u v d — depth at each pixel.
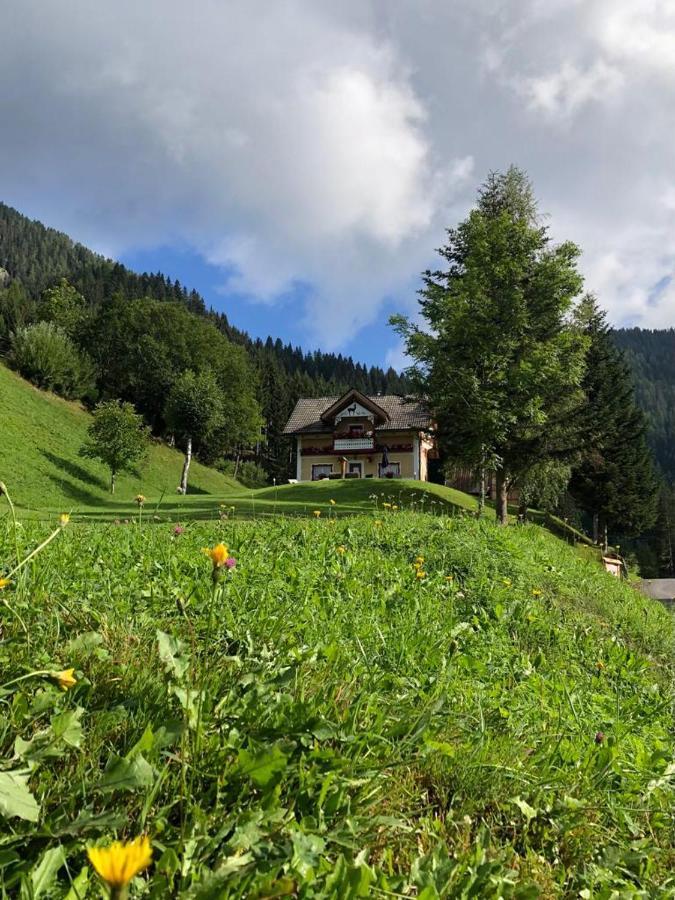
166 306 62.97
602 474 41.84
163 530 7.23
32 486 30.98
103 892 1.29
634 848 2.24
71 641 2.26
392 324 22.69
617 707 3.94
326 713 2.28
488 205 26.66
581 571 10.83
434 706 2.33
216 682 2.21
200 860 1.45
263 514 14.53
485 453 22.09
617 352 43.78
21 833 1.41
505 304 21.80
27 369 46.66
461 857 1.82
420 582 6.30
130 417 35.09
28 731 1.79
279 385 92.31
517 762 2.52
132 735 1.84
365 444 47.50
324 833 1.66
